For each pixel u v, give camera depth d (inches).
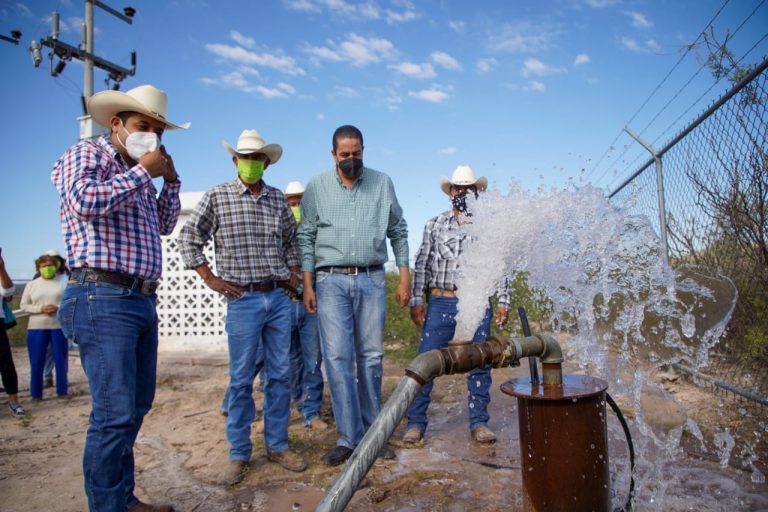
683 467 116.3
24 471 139.2
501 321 151.3
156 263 102.7
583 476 75.0
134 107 100.4
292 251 152.7
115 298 94.8
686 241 188.1
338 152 140.4
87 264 94.1
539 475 76.6
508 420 165.5
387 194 146.6
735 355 162.4
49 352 262.8
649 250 109.0
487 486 117.0
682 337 113.9
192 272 363.9
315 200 143.9
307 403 171.3
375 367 145.0
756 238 152.2
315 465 136.9
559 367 80.9
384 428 67.4
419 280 157.6
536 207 91.4
